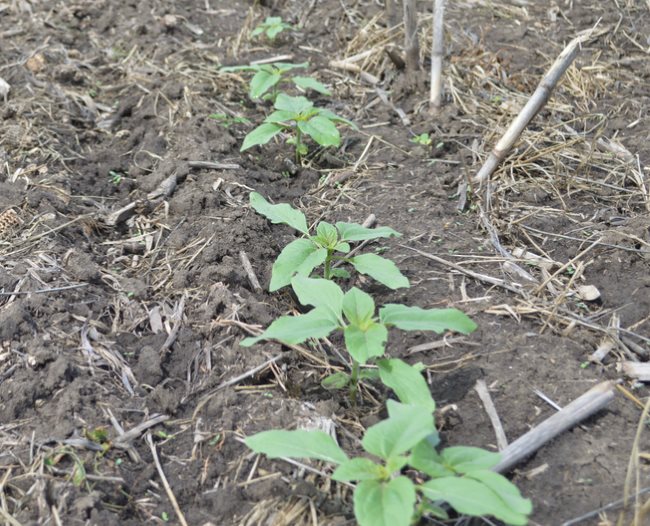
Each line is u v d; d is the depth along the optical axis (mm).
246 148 1543
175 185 1554
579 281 1405
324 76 1828
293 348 1318
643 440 1217
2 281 1351
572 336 1326
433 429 1122
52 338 1298
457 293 1385
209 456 1219
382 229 1372
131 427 1234
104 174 1594
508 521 1067
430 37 1879
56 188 1528
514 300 1370
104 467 1197
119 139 1671
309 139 1676
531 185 1562
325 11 1976
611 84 1783
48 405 1244
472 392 1270
